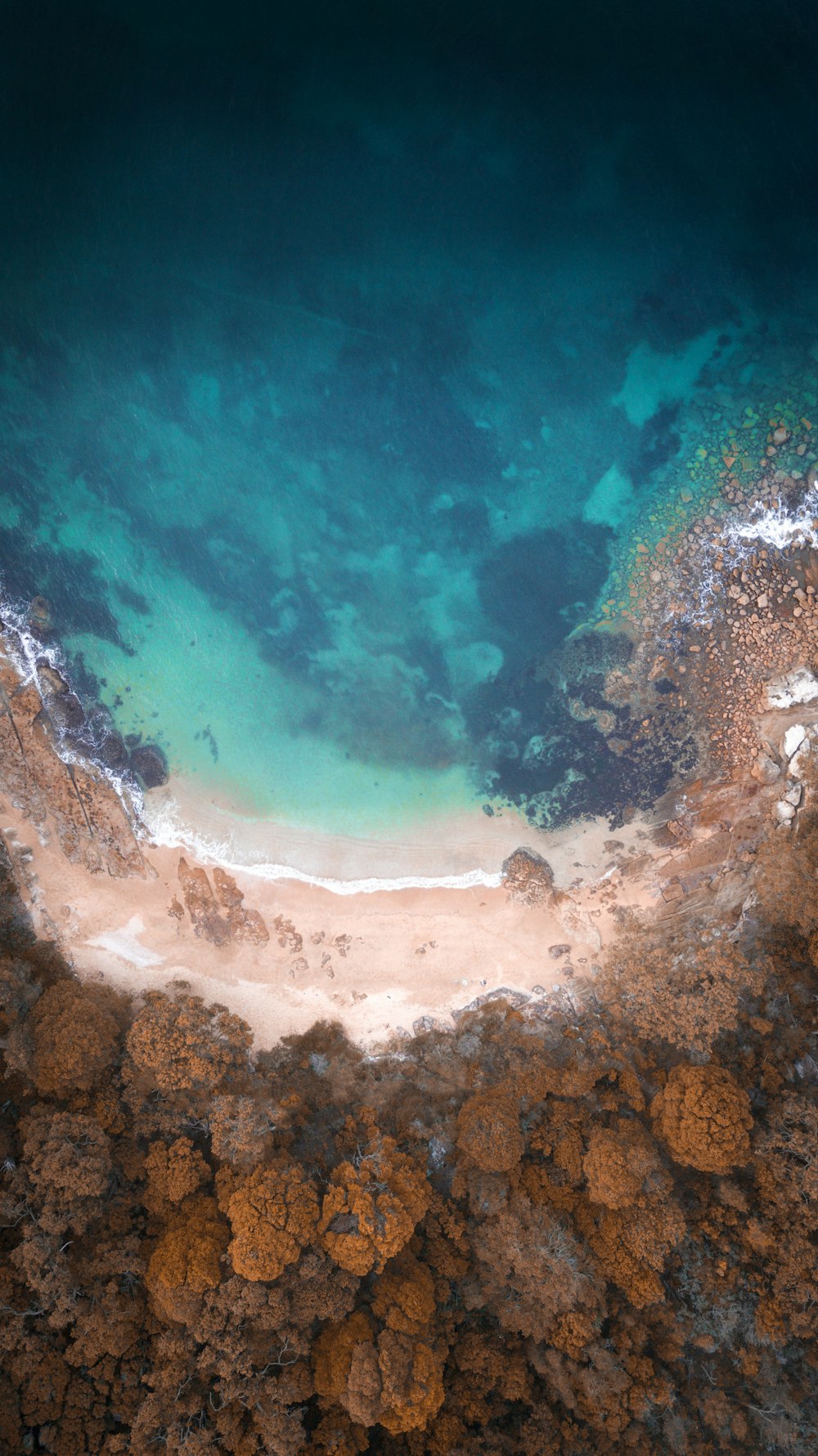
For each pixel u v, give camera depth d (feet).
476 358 116.26
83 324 115.55
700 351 116.26
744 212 113.91
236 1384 89.92
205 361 116.16
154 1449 89.10
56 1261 92.53
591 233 114.32
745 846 117.50
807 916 106.01
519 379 116.47
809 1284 96.07
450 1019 116.37
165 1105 103.65
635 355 116.26
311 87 112.16
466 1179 101.50
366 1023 116.37
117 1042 106.22
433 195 113.70
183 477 118.11
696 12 110.11
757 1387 96.53
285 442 117.39
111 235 114.32
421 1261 99.66
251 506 118.42
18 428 116.78
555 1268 94.32
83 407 116.78
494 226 114.11
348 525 118.62
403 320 115.65
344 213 114.11
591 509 118.52
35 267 114.42
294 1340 90.68
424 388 116.57
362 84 111.96
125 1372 93.56
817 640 117.39
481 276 115.03
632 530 118.52
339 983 117.29
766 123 112.16
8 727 117.50
